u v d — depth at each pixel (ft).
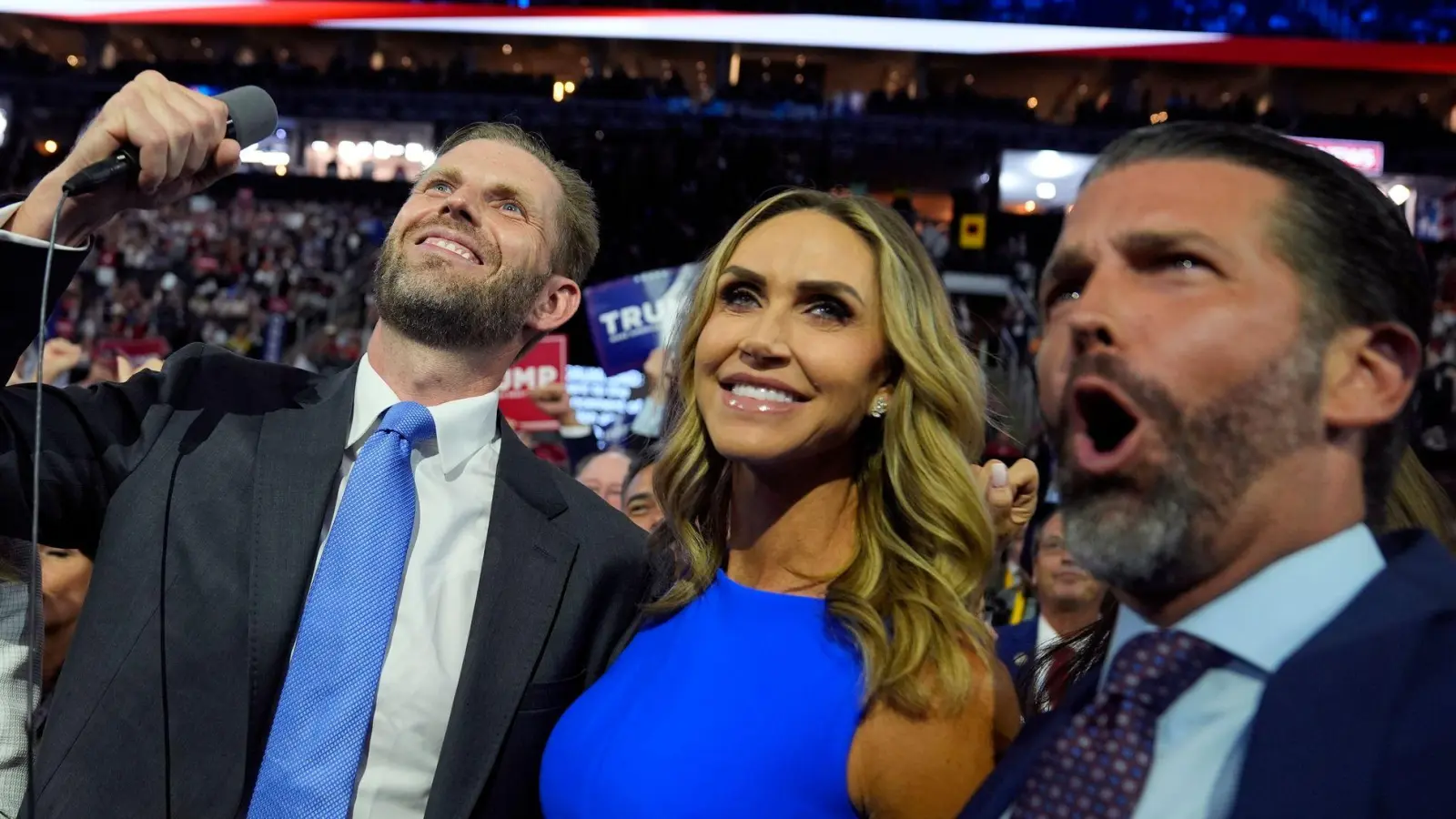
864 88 59.52
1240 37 47.88
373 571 4.97
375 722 4.91
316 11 47.34
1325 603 2.58
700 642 4.60
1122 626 2.92
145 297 44.19
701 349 4.58
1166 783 2.63
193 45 59.41
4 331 4.47
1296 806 2.39
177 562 4.92
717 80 57.00
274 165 51.26
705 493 5.06
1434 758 2.31
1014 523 6.45
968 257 40.52
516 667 5.15
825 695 4.22
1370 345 2.53
